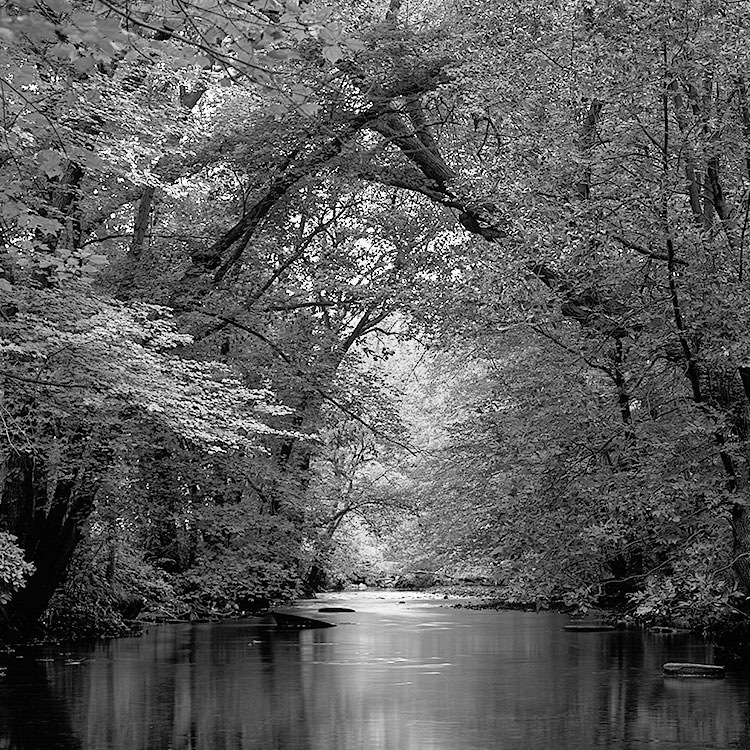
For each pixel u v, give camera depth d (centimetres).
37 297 1441
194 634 2572
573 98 1734
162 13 650
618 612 2639
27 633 2183
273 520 2742
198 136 2083
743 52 1494
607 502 1734
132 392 1434
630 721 1263
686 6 1484
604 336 1738
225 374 2158
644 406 1888
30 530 2125
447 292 1914
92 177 1778
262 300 2620
